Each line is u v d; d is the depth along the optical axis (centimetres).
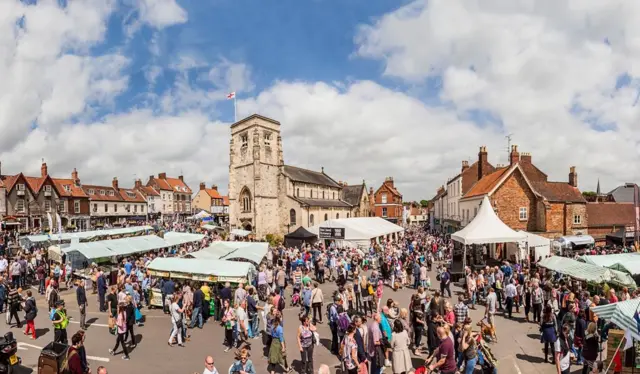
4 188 5416
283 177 5181
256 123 4909
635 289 1559
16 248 3356
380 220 4719
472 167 4778
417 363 1178
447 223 5494
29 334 1438
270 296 1473
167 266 1798
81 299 1542
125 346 1238
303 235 3328
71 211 6456
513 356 1236
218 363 1204
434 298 1217
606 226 3678
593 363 1019
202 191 10388
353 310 1692
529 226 3325
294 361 1227
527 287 1656
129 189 8288
